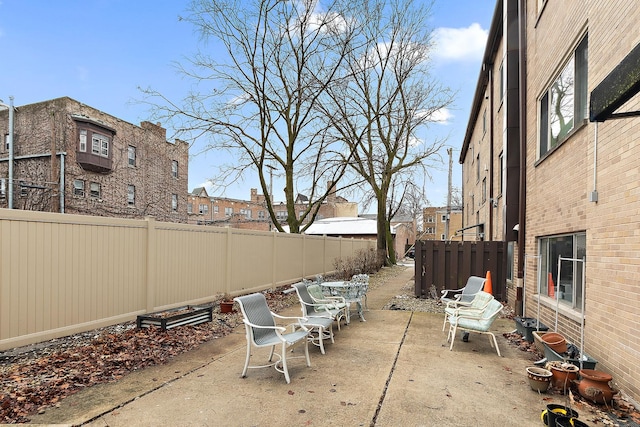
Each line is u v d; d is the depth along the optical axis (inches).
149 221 281.1
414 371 189.6
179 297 312.8
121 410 142.9
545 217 272.4
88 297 234.5
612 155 170.6
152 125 1171.9
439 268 432.8
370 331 276.2
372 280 645.3
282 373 184.4
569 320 221.3
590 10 196.7
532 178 308.5
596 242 183.9
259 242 442.6
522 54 332.8
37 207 859.4
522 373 188.9
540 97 294.4
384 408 146.9
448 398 157.2
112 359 196.1
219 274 366.3
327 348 231.1
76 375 173.8
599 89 129.9
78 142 918.4
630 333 153.0
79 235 229.3
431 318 324.8
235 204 1977.1
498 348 222.1
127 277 263.1
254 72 581.9
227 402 151.0
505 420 138.7
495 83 520.7
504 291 408.5
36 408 142.6
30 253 201.6
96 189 973.8
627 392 154.2
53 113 852.0
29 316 200.7
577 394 161.2
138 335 237.9
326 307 250.2
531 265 305.7
